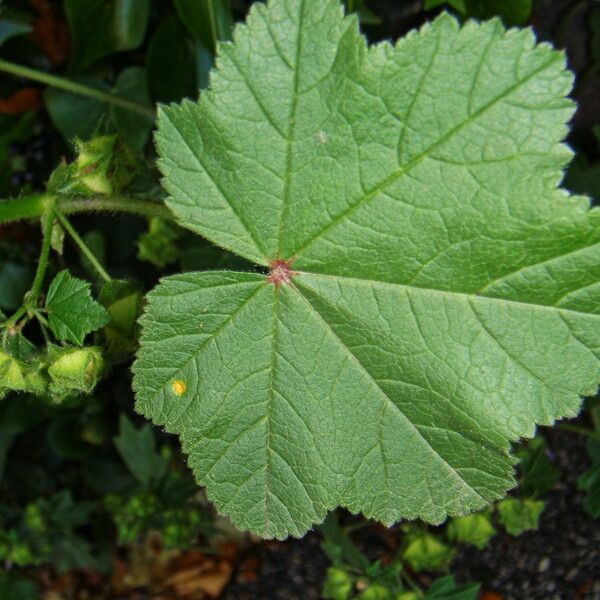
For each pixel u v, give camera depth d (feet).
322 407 0.47
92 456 1.03
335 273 0.45
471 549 0.93
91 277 0.85
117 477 1.03
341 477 0.48
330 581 0.80
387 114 0.41
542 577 0.91
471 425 0.45
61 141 0.95
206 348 0.47
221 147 0.44
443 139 0.40
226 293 0.47
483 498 0.46
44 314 0.88
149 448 0.94
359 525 0.90
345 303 0.46
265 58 0.42
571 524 0.90
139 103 0.80
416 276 0.44
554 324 0.42
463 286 0.43
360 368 0.46
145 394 0.48
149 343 0.47
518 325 0.43
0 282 0.90
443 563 0.80
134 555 1.15
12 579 1.11
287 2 0.41
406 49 0.40
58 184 0.52
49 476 1.09
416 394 0.46
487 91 0.39
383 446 0.47
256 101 0.43
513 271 0.42
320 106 0.42
